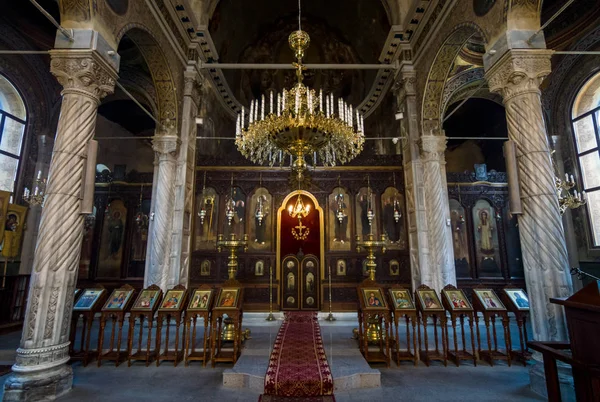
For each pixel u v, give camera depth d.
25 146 9.45
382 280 9.66
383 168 10.30
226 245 6.02
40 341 4.02
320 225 10.01
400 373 4.86
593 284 2.67
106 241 11.12
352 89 15.00
